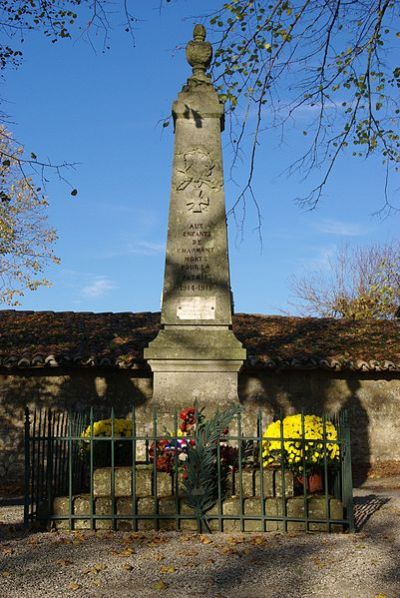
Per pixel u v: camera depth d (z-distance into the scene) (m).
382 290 20.66
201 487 8.24
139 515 8.21
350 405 17.86
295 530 8.16
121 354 16.73
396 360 18.05
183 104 10.66
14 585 6.19
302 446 8.33
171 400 9.74
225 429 8.92
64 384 16.81
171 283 10.20
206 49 11.02
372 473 16.94
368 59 9.84
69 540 7.67
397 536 7.92
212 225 10.35
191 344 9.86
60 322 19.48
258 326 20.23
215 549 7.28
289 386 17.64
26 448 8.41
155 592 6.00
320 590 6.03
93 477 8.50
